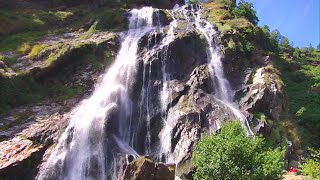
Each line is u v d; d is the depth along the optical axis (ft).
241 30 97.35
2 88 63.52
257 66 88.99
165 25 95.04
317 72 133.39
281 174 44.73
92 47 78.13
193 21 98.17
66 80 72.13
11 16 85.20
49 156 54.70
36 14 90.07
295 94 117.29
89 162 57.26
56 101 67.21
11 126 59.00
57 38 82.94
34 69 69.31
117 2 104.63
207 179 44.29
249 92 79.00
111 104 66.33
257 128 69.82
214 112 68.39
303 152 78.13
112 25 91.56
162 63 77.71
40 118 61.72
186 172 58.03
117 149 60.29
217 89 78.02
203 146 46.68
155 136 66.33
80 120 61.21
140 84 73.10
